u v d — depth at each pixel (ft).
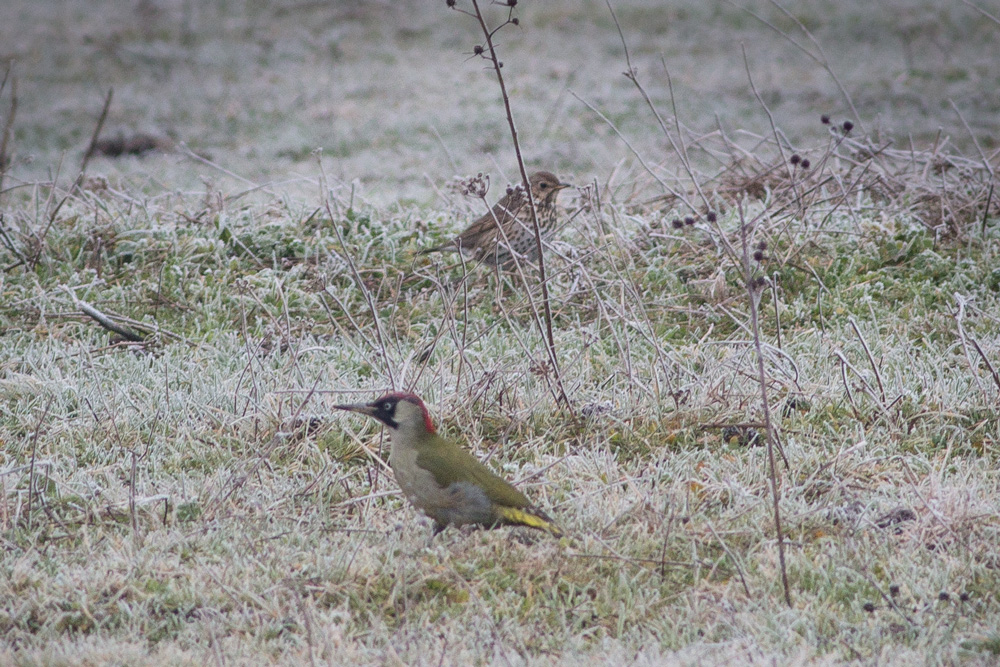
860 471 31.35
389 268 47.11
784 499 29.71
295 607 25.13
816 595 26.02
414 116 98.07
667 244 48.29
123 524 28.81
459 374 35.22
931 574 26.11
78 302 40.19
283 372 37.06
